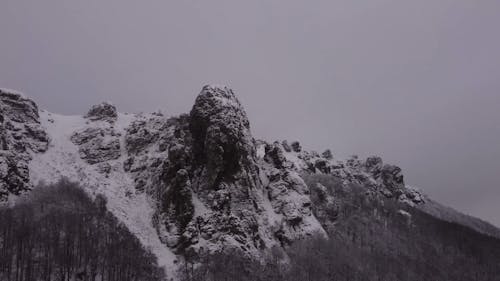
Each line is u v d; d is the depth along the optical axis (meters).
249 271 194.62
